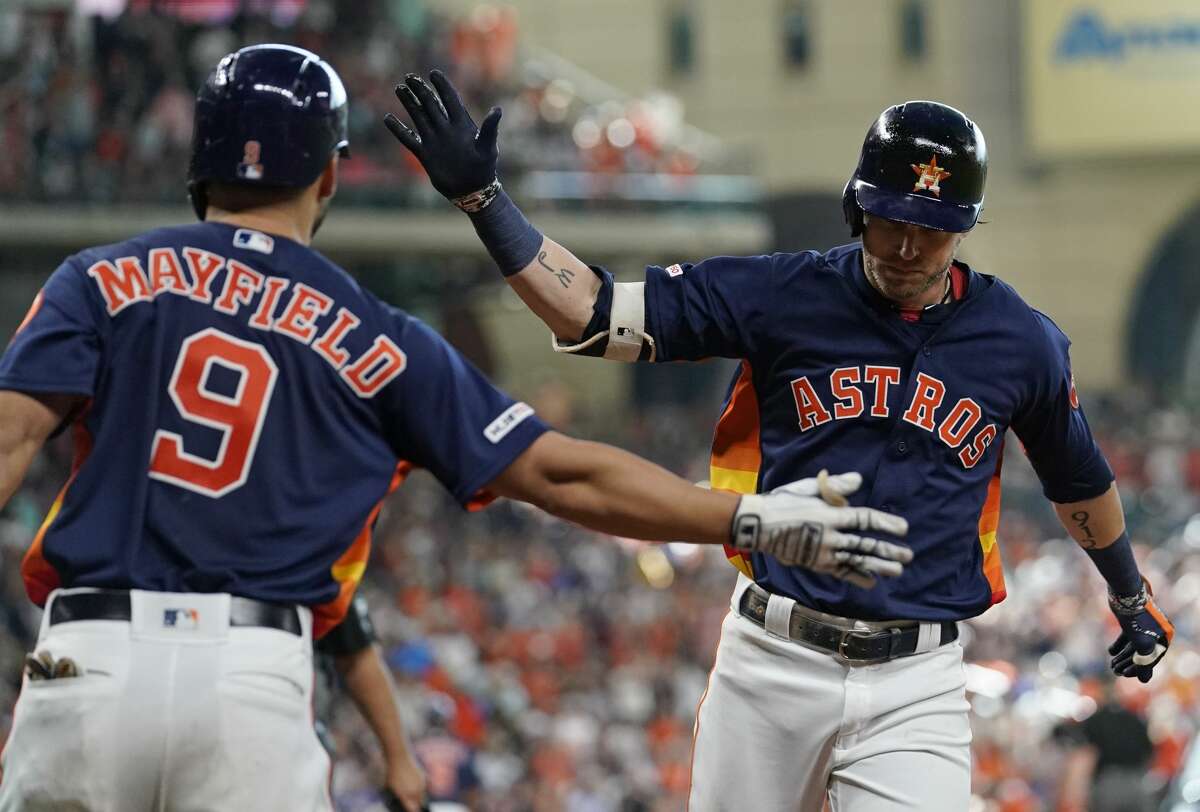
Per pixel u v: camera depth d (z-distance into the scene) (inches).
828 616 514.9
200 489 408.5
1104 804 1079.0
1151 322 4970.5
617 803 1660.9
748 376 528.4
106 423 410.6
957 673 529.0
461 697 1815.9
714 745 536.7
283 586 411.8
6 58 2519.7
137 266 420.2
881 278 497.0
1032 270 4950.8
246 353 416.2
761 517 414.3
